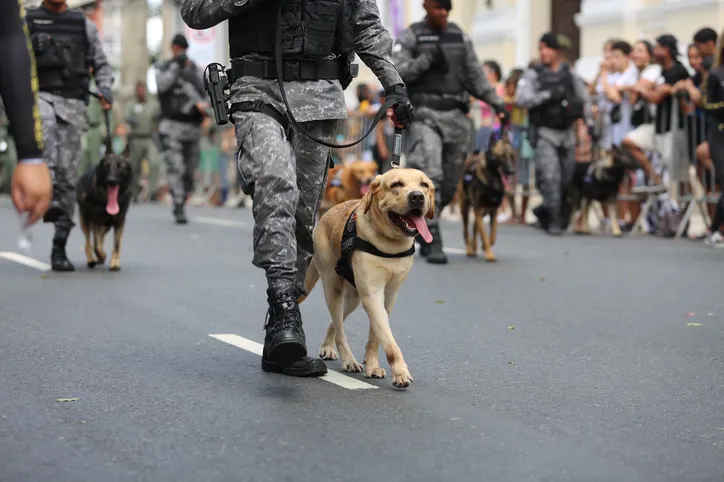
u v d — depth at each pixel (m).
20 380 7.95
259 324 10.59
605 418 6.97
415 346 9.52
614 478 5.68
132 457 5.99
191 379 8.03
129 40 40.00
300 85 8.27
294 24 8.16
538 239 20.12
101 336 9.83
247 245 18.59
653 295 12.77
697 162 20.31
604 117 22.06
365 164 19.98
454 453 6.10
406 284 13.66
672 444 6.35
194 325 10.48
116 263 14.94
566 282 13.91
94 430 6.55
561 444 6.32
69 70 14.27
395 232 7.53
